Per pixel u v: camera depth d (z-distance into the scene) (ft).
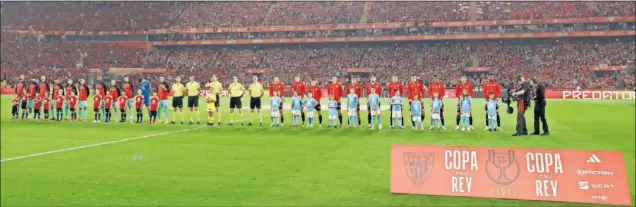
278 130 48.16
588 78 148.87
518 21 170.81
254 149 34.30
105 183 22.91
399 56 177.37
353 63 177.17
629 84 139.85
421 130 47.39
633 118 60.49
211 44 197.16
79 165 27.96
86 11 215.51
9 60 183.93
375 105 49.47
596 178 17.08
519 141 37.78
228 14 208.85
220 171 25.81
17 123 58.08
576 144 35.73
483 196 18.25
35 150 34.45
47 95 64.13
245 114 75.46
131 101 60.03
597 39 171.12
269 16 205.05
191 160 29.58
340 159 29.43
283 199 19.43
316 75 172.55
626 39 169.07
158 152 33.12
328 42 189.78
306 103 52.34
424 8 192.13
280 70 178.91
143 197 20.10
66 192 21.12
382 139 39.75
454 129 48.39
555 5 179.93
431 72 164.25
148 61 191.52
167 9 213.05
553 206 17.31
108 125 54.85
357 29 187.01
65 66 181.68
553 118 61.46
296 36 195.00
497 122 46.73
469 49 175.63
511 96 43.91
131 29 202.90
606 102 104.32
